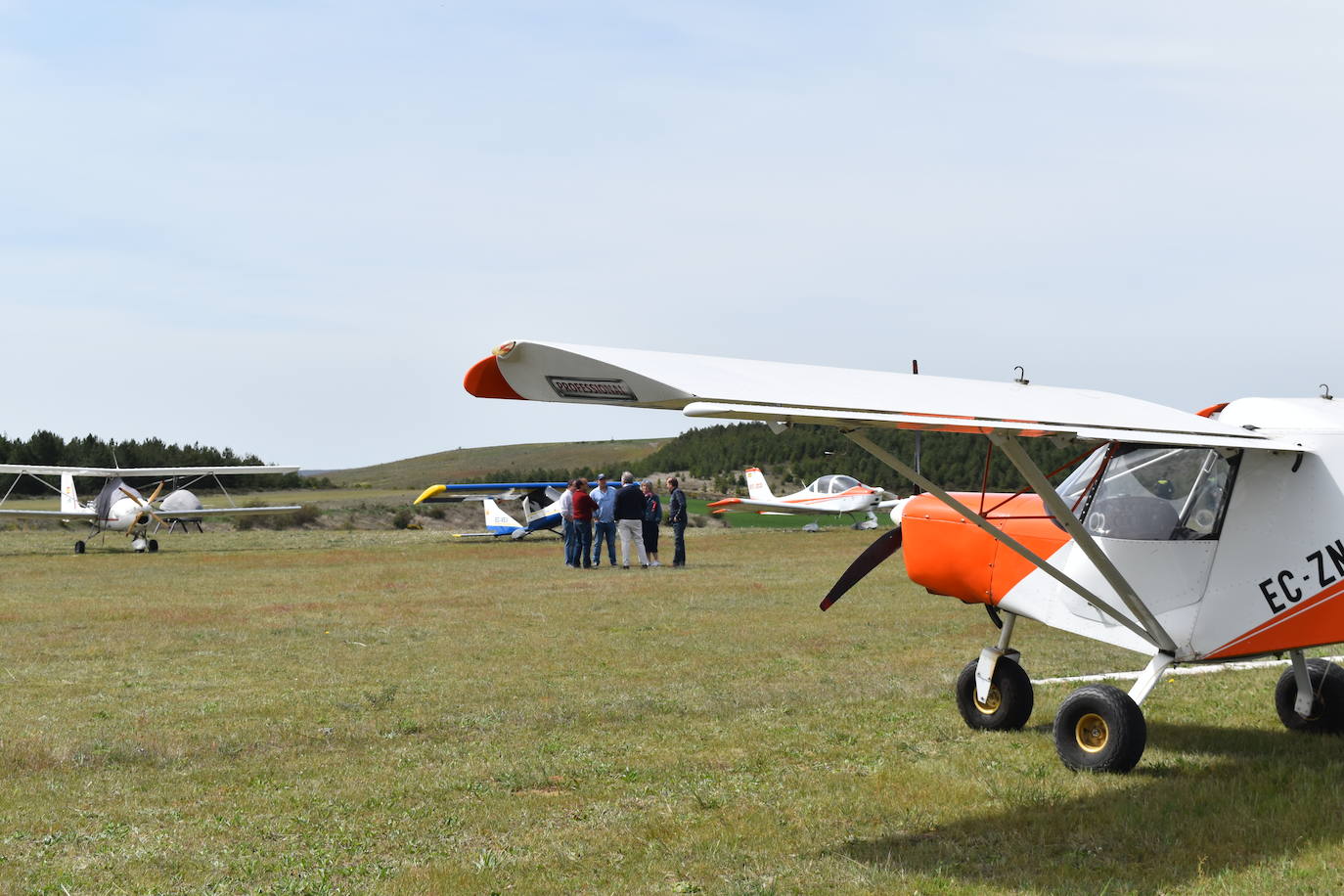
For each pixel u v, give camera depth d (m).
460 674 8.17
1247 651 4.98
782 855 4.06
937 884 3.69
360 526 37.09
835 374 4.41
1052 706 6.76
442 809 4.72
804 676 7.92
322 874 3.90
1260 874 3.66
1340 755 5.37
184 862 4.04
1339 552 4.73
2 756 5.62
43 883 3.82
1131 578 5.27
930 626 10.42
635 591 14.01
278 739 6.08
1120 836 4.15
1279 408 5.03
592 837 4.29
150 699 7.20
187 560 21.34
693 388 3.34
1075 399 4.87
